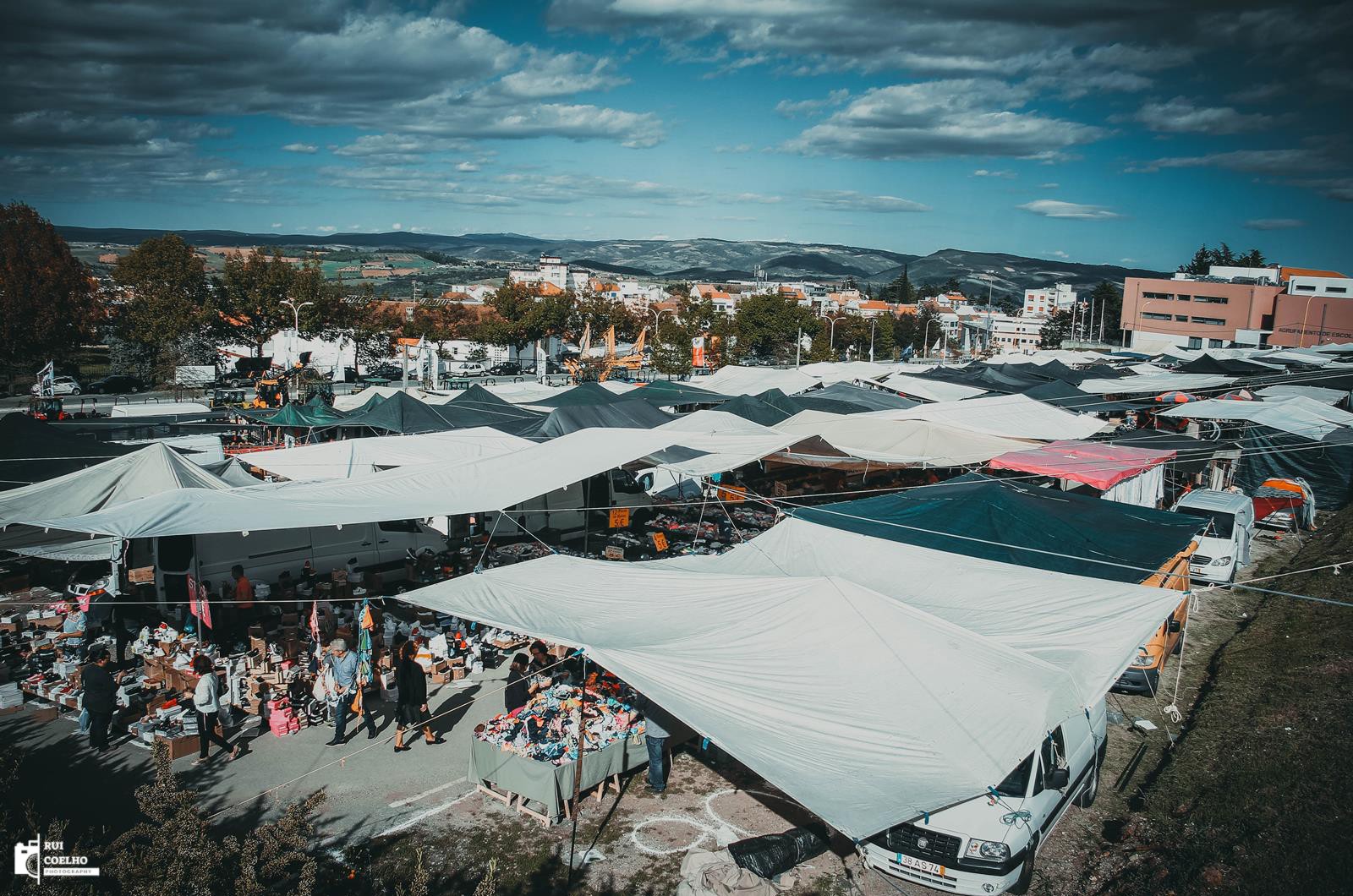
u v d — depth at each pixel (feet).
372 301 246.47
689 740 36.32
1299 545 73.41
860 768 21.84
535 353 267.80
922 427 71.26
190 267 205.67
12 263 199.00
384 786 32.14
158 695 37.65
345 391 198.90
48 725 37.11
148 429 106.63
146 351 216.95
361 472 62.69
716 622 29.84
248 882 19.71
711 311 289.33
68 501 48.26
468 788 32.17
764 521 67.92
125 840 19.92
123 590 47.85
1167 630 42.91
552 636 29.48
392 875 26.40
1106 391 117.80
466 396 97.96
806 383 133.18
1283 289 304.50
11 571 54.08
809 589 29.94
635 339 322.75
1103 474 58.39
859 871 27.30
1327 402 107.55
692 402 111.96
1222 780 31.40
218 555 49.75
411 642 35.40
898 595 34.65
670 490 70.79
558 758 30.25
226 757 34.30
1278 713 36.35
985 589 34.58
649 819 30.14
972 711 24.36
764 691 25.30
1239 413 86.02
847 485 82.28
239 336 217.15
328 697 35.83
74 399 173.68
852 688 25.39
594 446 53.67
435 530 60.90
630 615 31.71
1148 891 24.86
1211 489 69.46
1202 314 305.12
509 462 51.37
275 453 65.36
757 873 24.93
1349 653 41.75
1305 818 27.12
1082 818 30.68
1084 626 30.86
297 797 31.09
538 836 28.91
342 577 50.85
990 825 25.02
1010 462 62.34
